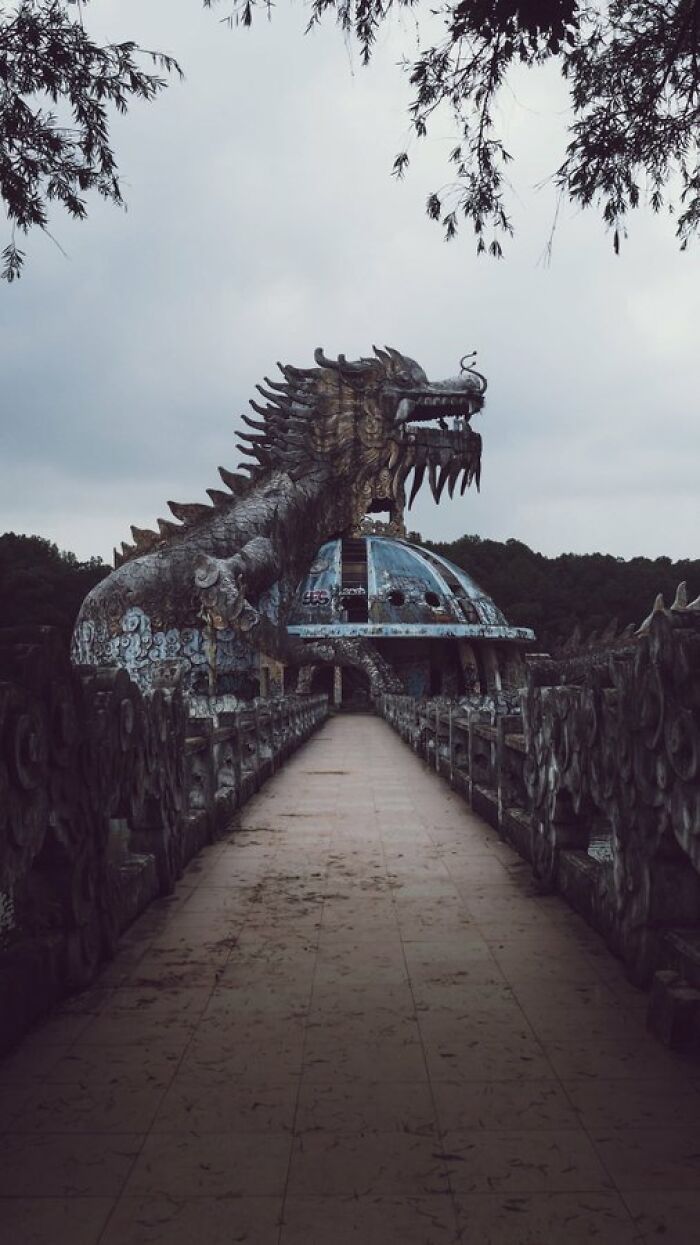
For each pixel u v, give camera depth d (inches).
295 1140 133.1
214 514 1585.9
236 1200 117.9
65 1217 114.3
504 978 205.9
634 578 3366.1
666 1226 111.7
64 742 192.4
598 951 225.6
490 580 3405.5
